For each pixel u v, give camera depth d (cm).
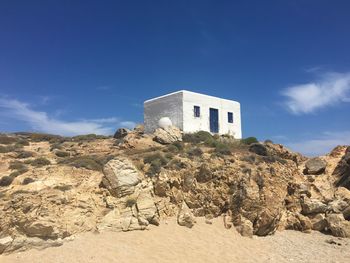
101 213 2905
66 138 5366
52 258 2373
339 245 3127
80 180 3138
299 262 2764
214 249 2850
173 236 2931
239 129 5591
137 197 3078
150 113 5412
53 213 2641
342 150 4609
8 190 2798
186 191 3444
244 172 3603
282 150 4375
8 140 4722
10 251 2380
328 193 3869
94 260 2408
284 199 3644
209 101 5238
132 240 2748
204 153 3969
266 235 3288
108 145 4459
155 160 3594
